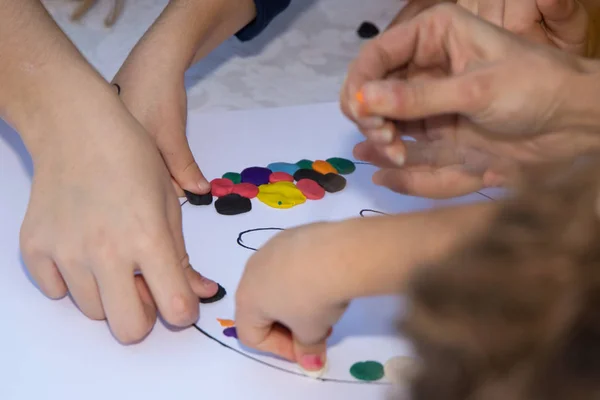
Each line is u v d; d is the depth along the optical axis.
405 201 0.73
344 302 0.48
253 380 0.55
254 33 0.88
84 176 0.59
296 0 1.06
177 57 0.74
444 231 0.35
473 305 0.26
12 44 0.62
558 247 0.26
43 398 0.52
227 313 0.60
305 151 0.79
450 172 0.65
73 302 0.61
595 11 0.82
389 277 0.42
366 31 1.02
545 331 0.25
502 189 0.36
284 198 0.72
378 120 0.56
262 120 0.84
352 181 0.76
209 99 0.87
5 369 0.54
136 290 0.56
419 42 0.63
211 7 0.78
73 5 1.02
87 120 0.61
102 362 0.55
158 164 0.62
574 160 0.32
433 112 0.56
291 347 0.56
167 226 0.58
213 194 0.72
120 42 0.95
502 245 0.27
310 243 0.47
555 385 0.24
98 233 0.56
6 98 0.62
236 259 0.65
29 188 0.72
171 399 0.53
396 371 0.50
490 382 0.25
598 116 0.59
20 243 0.59
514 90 0.57
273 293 0.49
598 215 0.27
